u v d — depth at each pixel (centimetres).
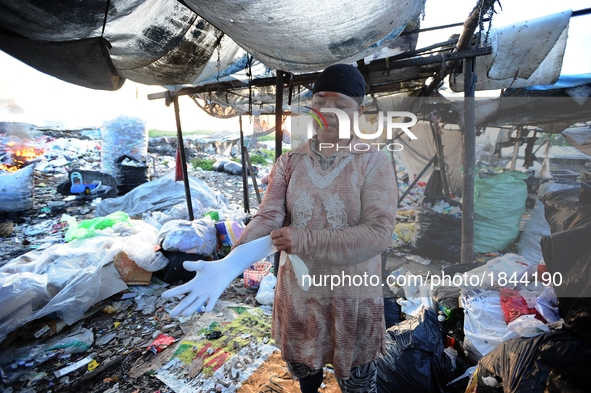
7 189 597
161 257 356
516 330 138
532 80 222
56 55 225
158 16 246
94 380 229
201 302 80
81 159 988
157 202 614
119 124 740
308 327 109
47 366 240
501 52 229
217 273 84
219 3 146
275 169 114
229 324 279
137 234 383
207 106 580
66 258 306
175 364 239
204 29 276
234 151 1432
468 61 235
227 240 405
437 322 177
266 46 189
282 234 88
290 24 162
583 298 98
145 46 273
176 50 293
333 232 88
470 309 154
